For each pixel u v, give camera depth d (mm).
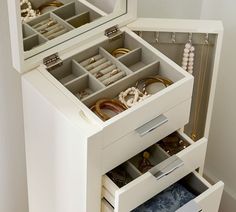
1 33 1579
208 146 2275
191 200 1499
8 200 1965
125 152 1470
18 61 1451
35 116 1510
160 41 1679
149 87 1569
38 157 1611
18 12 1370
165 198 1571
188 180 1624
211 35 1659
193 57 1694
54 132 1448
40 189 1688
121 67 1568
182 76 1516
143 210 1539
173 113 1531
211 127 2230
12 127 1793
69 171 1473
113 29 1609
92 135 1328
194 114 1820
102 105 1504
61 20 1522
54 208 1657
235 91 2057
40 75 1472
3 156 1837
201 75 1744
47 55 1503
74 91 1527
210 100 1762
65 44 1540
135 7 1632
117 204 1426
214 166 2273
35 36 1467
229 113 2119
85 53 1574
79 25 1575
